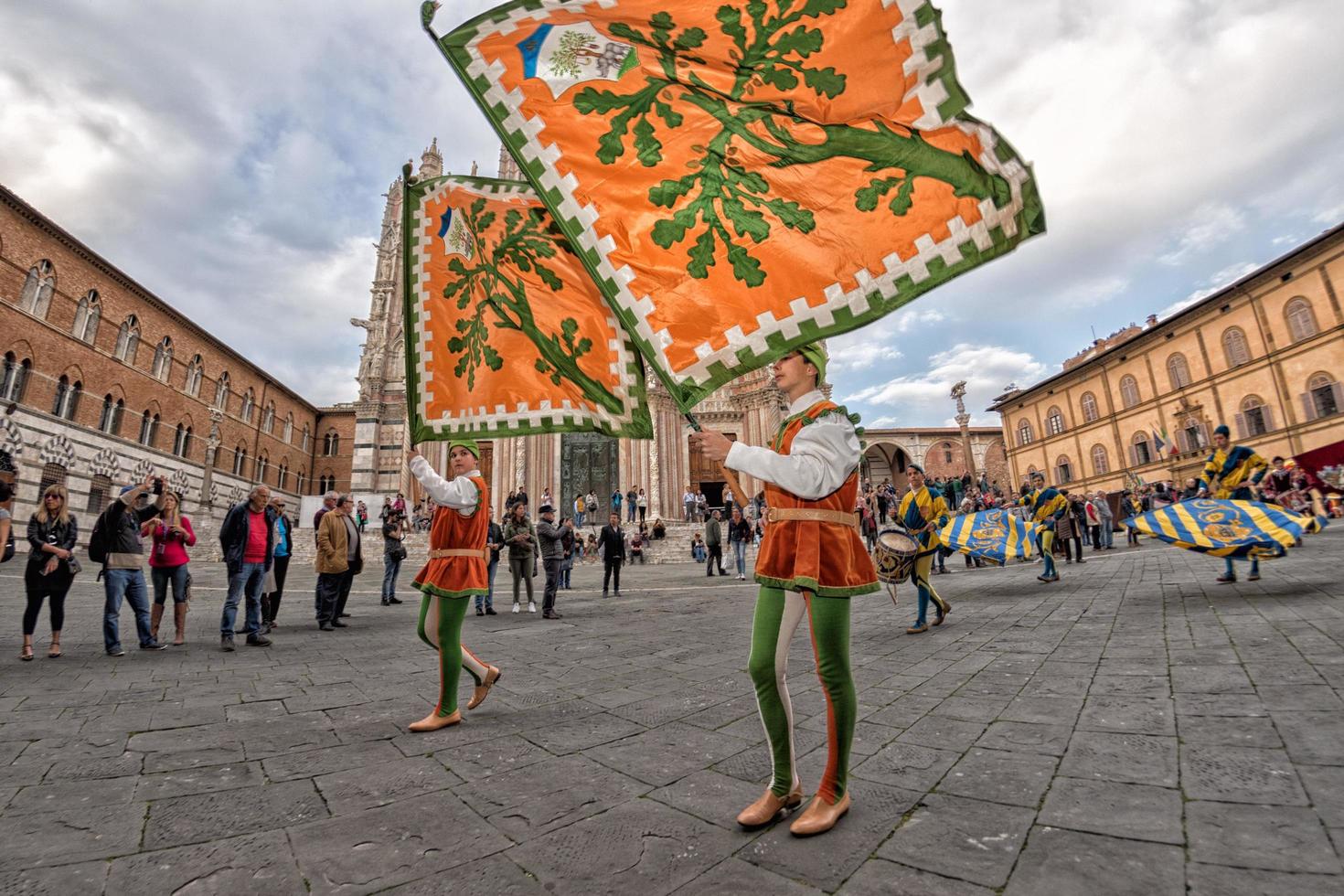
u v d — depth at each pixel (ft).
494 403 12.54
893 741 10.58
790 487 7.41
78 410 89.86
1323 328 96.63
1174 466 119.14
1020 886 5.99
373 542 82.12
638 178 8.49
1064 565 44.06
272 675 17.95
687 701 13.97
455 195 12.62
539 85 8.49
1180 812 7.32
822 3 7.19
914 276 7.35
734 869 6.58
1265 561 33.06
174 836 7.72
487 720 12.89
